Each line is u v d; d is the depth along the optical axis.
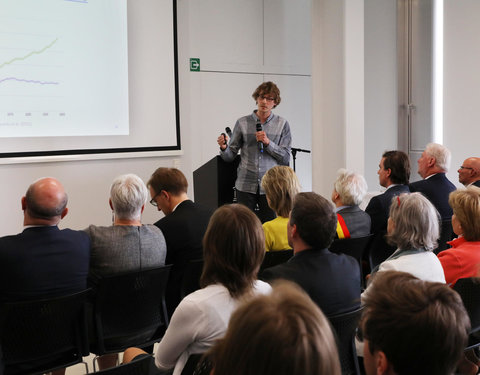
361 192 3.33
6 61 4.93
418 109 6.70
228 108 7.55
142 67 5.78
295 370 0.69
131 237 2.70
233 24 7.49
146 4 5.75
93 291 2.73
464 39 5.84
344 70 5.91
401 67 6.88
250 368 0.70
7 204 5.08
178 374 1.80
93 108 5.48
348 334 2.16
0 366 2.27
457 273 2.55
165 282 2.74
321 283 2.10
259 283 1.84
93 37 5.43
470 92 5.81
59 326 2.44
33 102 5.11
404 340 0.92
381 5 6.70
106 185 5.65
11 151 5.02
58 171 5.33
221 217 1.79
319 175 6.35
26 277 2.38
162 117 5.96
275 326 0.71
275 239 3.06
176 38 5.98
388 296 0.97
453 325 0.92
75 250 2.50
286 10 7.89
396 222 2.38
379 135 6.84
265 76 7.81
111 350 2.67
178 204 3.10
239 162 5.31
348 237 3.22
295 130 8.14
